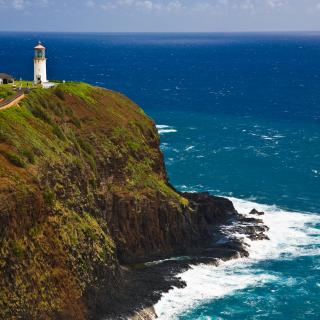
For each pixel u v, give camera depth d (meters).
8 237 52.66
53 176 62.31
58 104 79.81
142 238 74.50
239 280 71.19
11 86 93.62
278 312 64.94
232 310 64.75
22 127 65.88
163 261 74.31
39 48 101.50
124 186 76.00
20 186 55.81
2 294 50.72
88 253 62.16
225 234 83.25
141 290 66.00
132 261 73.12
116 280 65.25
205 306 65.00
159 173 87.25
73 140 73.69
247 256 77.50
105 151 77.00
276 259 77.25
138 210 74.56
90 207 67.62
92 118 82.31
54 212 59.81
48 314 54.53
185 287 68.12
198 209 84.19
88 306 59.66
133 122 88.69
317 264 76.19
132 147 82.06
